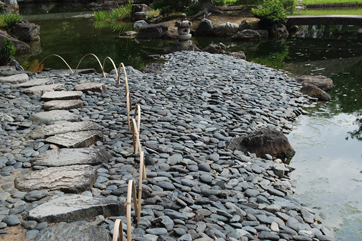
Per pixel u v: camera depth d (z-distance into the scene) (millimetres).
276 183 3164
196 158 3418
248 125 4344
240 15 15406
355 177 3494
